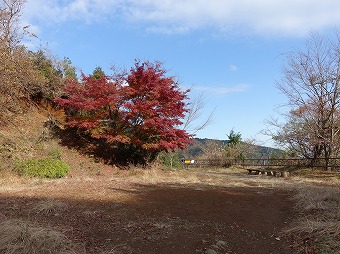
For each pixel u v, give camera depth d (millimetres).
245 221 6105
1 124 14219
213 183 11969
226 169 23625
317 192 8539
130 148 16656
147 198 7922
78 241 4625
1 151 12008
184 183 11688
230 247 4789
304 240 4953
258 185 11594
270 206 7465
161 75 15312
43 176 11195
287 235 5266
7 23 14945
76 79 19031
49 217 5711
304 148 20297
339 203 6867
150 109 14461
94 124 14938
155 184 10984
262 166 22734
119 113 15219
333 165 17719
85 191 8484
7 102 14945
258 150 31656
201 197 8367
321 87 18016
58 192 8125
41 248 4051
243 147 30688
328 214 6141
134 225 5539
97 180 11469
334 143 17859
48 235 4309
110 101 14719
